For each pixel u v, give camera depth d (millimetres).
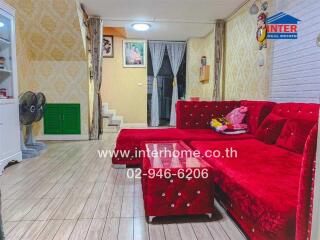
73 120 5180
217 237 1740
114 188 2588
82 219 1960
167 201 1915
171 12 4727
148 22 5328
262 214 1411
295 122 2391
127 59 6891
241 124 3432
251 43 3967
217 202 2299
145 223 1920
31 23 4367
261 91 3656
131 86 6973
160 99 7547
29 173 3020
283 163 2016
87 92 5125
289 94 3033
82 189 2553
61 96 5117
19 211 2074
